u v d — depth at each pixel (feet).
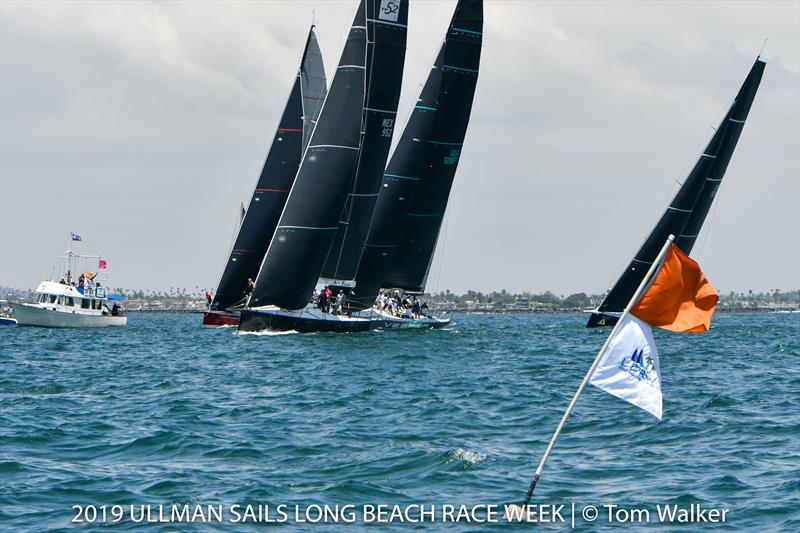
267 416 386.11
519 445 322.55
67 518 231.91
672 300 217.15
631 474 278.67
